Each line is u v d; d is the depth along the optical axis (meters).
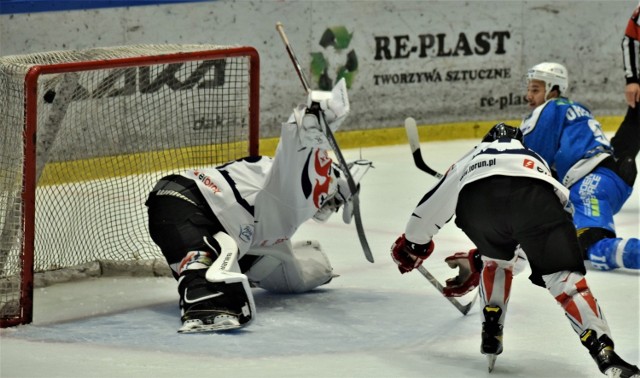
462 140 22.42
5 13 16.97
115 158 12.74
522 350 8.81
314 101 9.42
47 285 11.12
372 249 13.08
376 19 21.22
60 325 9.59
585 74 23.42
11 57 10.62
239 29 19.70
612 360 7.50
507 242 8.22
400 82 21.67
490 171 8.07
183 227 9.84
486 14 22.33
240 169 10.22
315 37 20.58
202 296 9.40
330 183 10.23
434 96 22.09
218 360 8.48
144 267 11.58
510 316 9.91
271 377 8.02
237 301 9.44
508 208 7.96
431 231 8.84
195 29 19.19
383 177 18.20
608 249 11.52
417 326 9.59
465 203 8.21
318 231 14.20
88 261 11.66
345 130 21.17
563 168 12.61
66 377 7.99
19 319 9.55
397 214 15.21
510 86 22.83
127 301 10.52
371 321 9.75
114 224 12.50
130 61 10.23
